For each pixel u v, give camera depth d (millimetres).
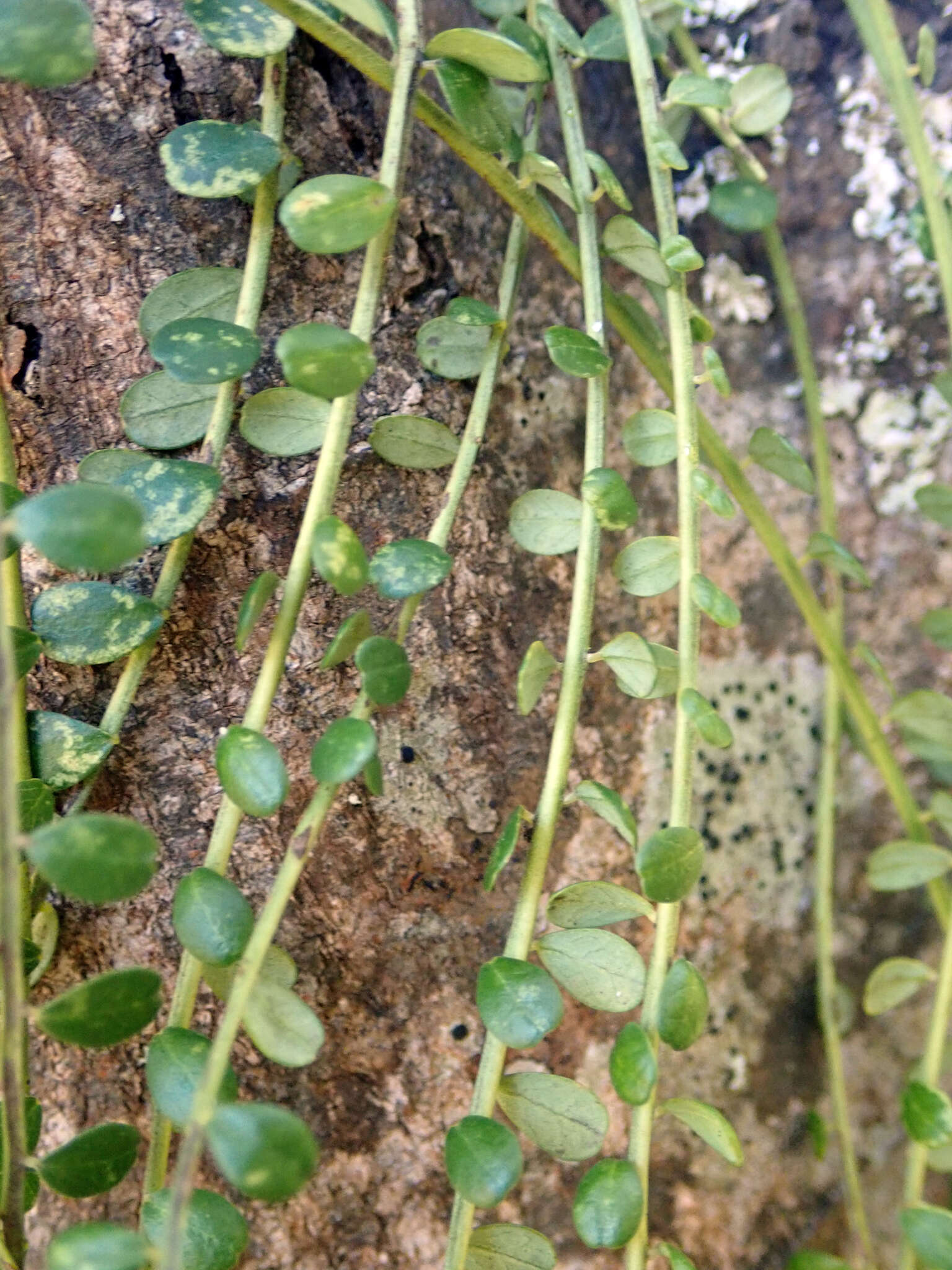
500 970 101
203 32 108
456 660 140
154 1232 91
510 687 145
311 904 137
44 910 124
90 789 119
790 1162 174
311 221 95
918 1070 151
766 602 176
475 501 141
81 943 131
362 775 136
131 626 112
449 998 145
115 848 77
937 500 160
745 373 180
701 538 171
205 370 106
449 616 139
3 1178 91
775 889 174
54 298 125
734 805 170
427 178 140
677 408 120
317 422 118
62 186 123
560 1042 151
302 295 130
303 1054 91
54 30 84
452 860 142
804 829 178
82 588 112
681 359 120
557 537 123
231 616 129
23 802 107
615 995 108
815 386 174
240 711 130
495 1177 96
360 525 134
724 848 169
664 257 115
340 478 128
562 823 151
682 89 126
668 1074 163
